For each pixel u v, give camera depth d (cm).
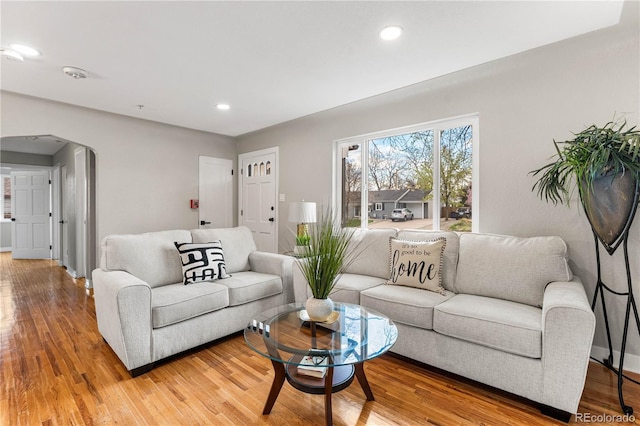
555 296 184
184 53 248
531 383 179
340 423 171
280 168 479
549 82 253
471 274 248
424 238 280
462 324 201
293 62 263
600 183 197
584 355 163
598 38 228
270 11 195
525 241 238
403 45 237
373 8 192
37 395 196
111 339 232
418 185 345
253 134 522
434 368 228
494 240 252
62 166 602
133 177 436
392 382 211
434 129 329
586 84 237
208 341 258
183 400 192
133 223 436
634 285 222
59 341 273
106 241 263
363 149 389
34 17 199
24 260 676
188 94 336
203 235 322
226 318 271
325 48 241
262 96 342
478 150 297
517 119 268
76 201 509
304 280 293
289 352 162
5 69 274
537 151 259
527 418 175
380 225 378
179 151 485
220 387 206
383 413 180
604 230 201
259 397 196
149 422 173
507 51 247
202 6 190
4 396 195
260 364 237
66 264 584
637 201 184
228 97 346
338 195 414
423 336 221
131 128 432
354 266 313
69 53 247
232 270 326
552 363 171
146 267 270
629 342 224
